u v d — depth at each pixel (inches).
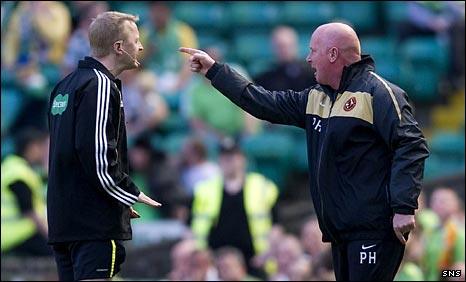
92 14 1577.3
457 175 1317.7
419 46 1705.2
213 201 1264.8
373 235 716.0
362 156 716.0
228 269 1182.9
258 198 1263.5
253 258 1245.1
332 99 731.4
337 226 724.7
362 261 718.5
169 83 1642.5
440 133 1644.9
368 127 713.6
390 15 1748.3
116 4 1775.3
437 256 1140.5
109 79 722.8
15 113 1542.8
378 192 713.6
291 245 1202.0
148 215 1449.3
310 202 1412.4
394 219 698.8
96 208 724.0
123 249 741.3
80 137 709.9
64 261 750.5
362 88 718.5
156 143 1576.0
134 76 1577.3
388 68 1685.5
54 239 728.3
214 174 1470.2
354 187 717.3
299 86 1492.4
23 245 1301.7
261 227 1258.0
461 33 1699.1
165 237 1349.7
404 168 697.6
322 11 1788.9
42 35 1561.3
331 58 726.5
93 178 711.1
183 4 1851.6
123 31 733.3
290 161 1561.3
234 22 1824.6
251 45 1787.6
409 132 702.5
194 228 1264.8
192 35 1701.5
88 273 722.8
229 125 1561.3
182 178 1473.9
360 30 1775.3
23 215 1309.1
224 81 765.3
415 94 1700.3
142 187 1480.1
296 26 1795.0
